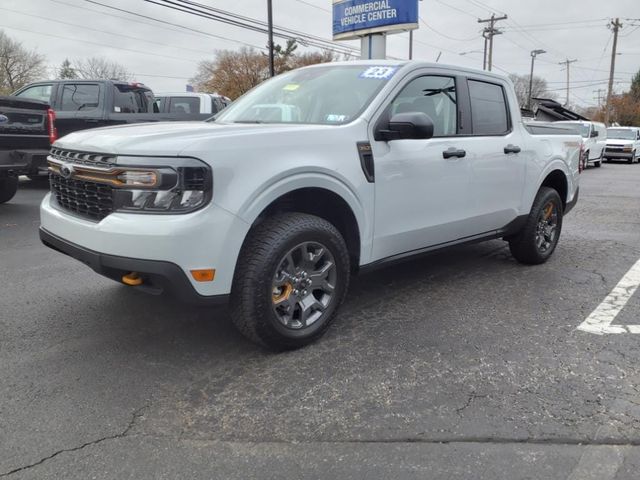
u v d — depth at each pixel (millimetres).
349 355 3508
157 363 3357
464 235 4770
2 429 2646
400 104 4059
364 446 2570
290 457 2486
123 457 2467
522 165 5195
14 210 8055
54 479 2316
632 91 78562
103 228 3012
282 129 3379
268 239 3229
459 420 2785
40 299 4406
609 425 2754
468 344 3703
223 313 4148
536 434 2668
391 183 3891
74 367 3287
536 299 4660
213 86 59500
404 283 5062
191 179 2926
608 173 19734
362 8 20391
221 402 2932
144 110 11195
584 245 6871
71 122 10148
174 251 2904
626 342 3766
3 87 61688
